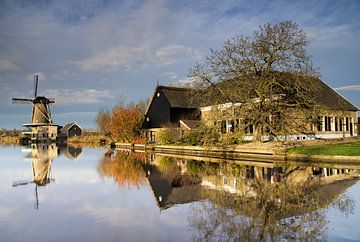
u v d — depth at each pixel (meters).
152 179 17.45
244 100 30.11
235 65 30.17
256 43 29.20
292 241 7.66
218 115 31.83
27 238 8.10
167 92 50.12
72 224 9.21
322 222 9.05
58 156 35.31
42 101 82.69
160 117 50.44
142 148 47.38
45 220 9.67
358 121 45.84
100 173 20.20
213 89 32.00
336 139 35.62
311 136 37.03
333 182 15.16
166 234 8.24
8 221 9.59
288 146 28.61
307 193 12.74
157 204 11.50
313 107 30.08
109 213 10.35
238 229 8.55
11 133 110.75
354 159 22.52
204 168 22.25
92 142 80.25
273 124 30.02
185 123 45.44
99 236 8.18
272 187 14.20
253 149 28.67
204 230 8.51
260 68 29.52
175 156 34.12
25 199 12.67
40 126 82.75
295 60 28.83
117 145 57.41
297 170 19.92
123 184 15.94
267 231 8.37
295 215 9.74
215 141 33.06
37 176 19.19
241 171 20.05
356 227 8.59
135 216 9.95
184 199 12.22
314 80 29.61
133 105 59.25
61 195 13.39
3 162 28.41
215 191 13.66
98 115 80.25
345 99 43.47
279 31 28.86
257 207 10.77
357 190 13.14
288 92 30.20
